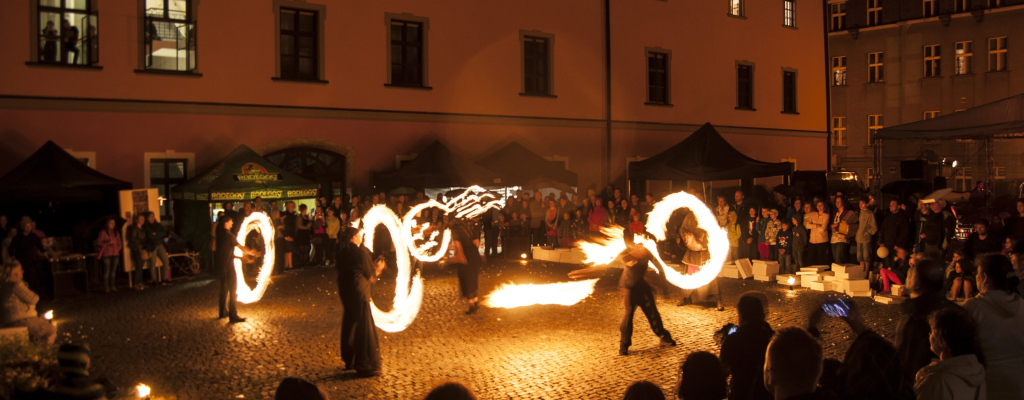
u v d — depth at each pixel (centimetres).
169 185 2017
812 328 529
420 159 2222
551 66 2655
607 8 2784
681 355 968
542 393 805
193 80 2031
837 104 4544
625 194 2836
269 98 2142
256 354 999
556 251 2098
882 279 1405
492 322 1201
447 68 2433
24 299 950
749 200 2211
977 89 4053
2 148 1797
